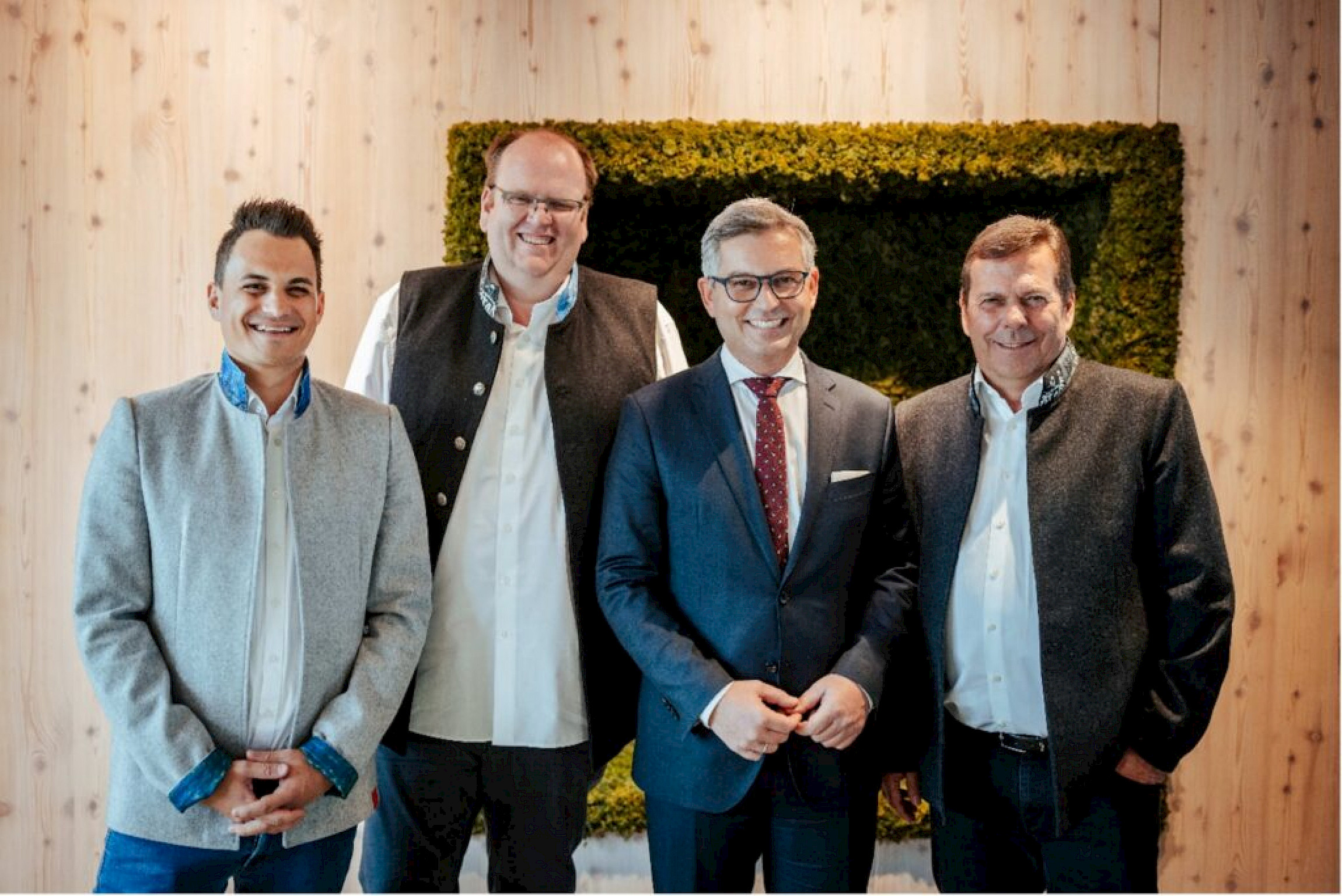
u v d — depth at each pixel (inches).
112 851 72.6
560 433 84.5
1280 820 123.8
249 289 73.2
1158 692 77.9
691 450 80.2
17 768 116.8
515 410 85.7
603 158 114.7
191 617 72.4
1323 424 122.7
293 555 74.2
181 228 117.0
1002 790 80.0
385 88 118.0
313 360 118.4
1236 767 123.3
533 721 83.7
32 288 116.0
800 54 119.6
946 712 82.1
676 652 77.1
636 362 89.7
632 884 120.6
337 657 75.1
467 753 84.4
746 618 78.2
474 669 83.8
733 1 119.0
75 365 116.6
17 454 116.0
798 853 78.6
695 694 75.8
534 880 85.1
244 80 117.1
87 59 116.1
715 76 119.3
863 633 79.8
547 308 86.7
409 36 118.0
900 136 116.4
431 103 118.1
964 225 126.8
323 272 118.0
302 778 71.4
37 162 115.8
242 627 72.5
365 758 74.0
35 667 116.7
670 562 81.3
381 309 90.0
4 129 115.4
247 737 72.5
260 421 74.6
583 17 118.6
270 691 73.1
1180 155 118.6
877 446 82.1
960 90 120.3
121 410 73.9
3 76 115.3
